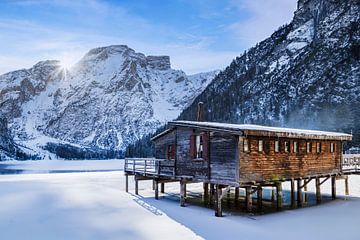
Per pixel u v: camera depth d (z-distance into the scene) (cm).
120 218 2284
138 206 2720
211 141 2444
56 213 2448
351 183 4119
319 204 2875
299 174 2709
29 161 19962
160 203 2866
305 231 1988
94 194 3356
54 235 1903
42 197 3152
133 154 19262
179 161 2777
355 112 9131
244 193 3494
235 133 2227
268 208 2692
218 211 2339
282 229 2027
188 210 2553
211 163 2431
